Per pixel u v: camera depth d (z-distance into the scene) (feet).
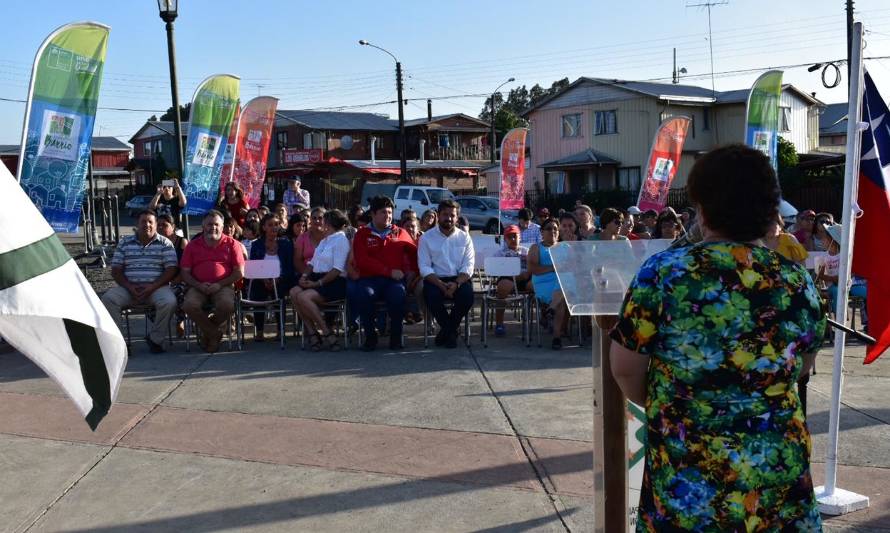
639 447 11.18
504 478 15.99
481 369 24.89
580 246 9.93
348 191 150.51
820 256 29.86
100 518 14.14
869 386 23.24
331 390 22.38
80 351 7.49
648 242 10.06
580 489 15.43
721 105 121.39
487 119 319.68
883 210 15.55
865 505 14.73
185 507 14.60
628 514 11.12
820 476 16.17
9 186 6.82
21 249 6.68
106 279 44.01
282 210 35.94
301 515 14.29
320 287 27.86
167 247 27.86
